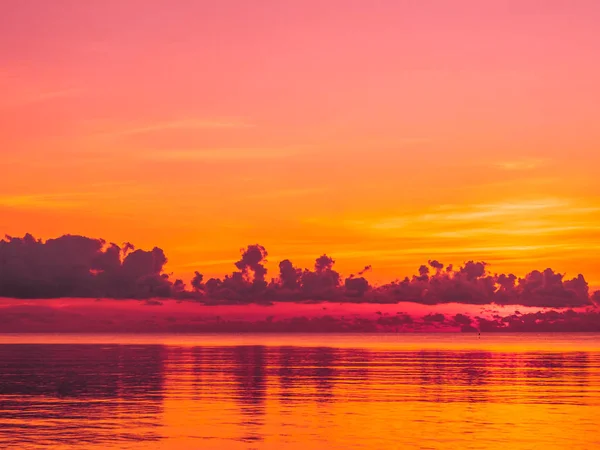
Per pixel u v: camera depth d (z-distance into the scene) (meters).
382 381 78.31
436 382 77.06
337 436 41.78
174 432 43.12
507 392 65.62
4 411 52.66
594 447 38.53
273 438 41.19
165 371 96.50
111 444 39.28
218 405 55.97
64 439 40.69
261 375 87.81
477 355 154.25
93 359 134.50
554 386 71.94
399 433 42.78
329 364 114.44
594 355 154.25
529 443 39.59
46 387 71.75
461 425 45.66
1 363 119.06
